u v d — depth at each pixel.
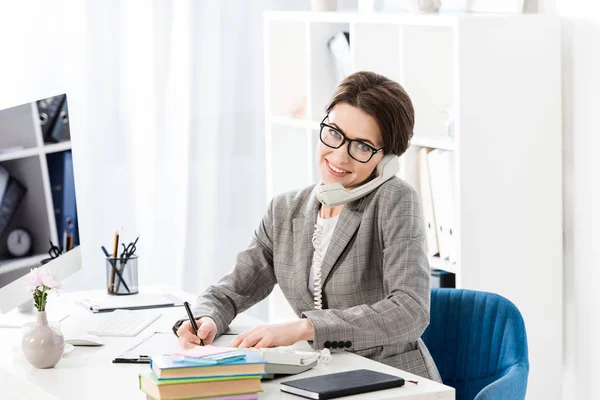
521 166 3.01
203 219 4.51
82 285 4.19
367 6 3.91
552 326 3.11
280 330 1.98
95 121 4.16
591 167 2.99
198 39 4.39
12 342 2.29
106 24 4.14
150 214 4.36
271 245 2.44
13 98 3.97
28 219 2.46
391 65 3.54
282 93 3.99
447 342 2.44
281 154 4.02
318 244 2.29
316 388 1.72
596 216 2.99
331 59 3.74
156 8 4.26
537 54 2.99
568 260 3.12
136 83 4.26
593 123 2.97
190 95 4.38
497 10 3.07
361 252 2.21
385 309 2.05
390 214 2.19
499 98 2.95
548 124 3.04
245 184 4.61
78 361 2.07
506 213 3.00
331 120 2.25
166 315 2.57
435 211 3.18
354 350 2.04
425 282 2.12
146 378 1.69
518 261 3.04
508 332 2.32
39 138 2.58
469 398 2.39
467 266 2.96
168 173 4.41
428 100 3.29
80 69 4.10
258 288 2.45
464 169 2.93
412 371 2.16
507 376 2.08
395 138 2.24
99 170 4.18
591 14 2.94
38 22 3.98
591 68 2.96
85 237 4.18
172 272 4.48
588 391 3.07
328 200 2.22
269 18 3.92
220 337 2.28
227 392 1.67
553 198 3.07
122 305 2.69
